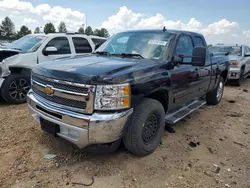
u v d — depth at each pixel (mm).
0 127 4293
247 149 4004
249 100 7496
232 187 2953
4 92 5652
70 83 2857
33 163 3189
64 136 3049
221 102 6992
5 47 6910
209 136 4422
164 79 3514
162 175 3100
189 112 4598
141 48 4020
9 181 2818
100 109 2775
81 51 7320
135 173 3096
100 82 2748
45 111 3186
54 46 6703
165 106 3869
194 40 4723
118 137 2971
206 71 5105
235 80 9922
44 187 2756
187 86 4297
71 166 3170
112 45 4426
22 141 3773
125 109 2908
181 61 3967
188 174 3160
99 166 3191
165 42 3980
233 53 10430
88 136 2812
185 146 3939
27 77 5953
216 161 3539
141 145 3297
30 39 7070
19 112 5191
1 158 3270
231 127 4961
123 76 2908
